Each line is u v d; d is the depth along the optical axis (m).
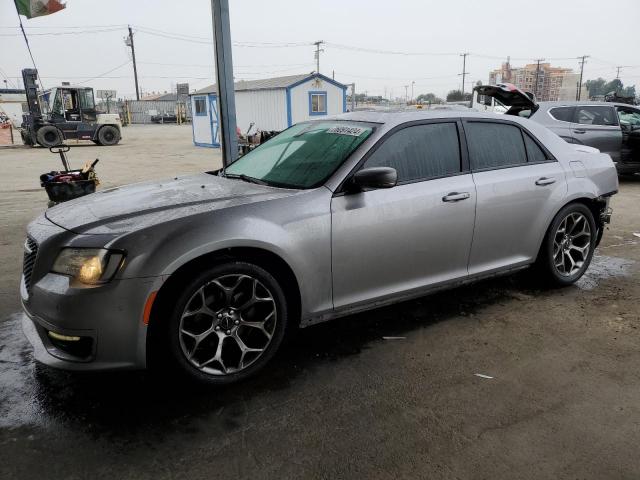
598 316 3.77
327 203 2.99
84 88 23.66
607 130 9.12
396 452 2.29
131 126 54.50
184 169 14.12
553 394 2.74
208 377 2.72
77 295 2.44
